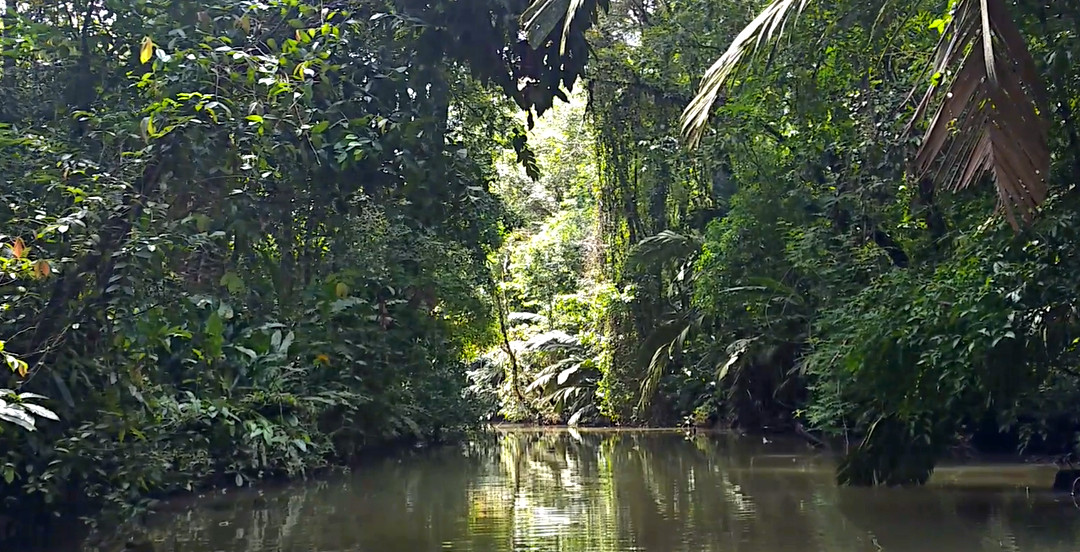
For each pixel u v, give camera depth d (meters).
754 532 4.89
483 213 11.59
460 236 10.78
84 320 4.83
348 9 5.83
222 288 6.00
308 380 9.05
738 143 11.20
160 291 5.26
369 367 9.96
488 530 5.10
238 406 7.62
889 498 6.24
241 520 5.67
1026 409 7.53
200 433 7.16
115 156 5.22
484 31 5.40
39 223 4.92
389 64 5.65
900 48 8.15
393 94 5.65
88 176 4.99
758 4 10.77
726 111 10.45
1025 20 5.38
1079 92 5.36
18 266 4.32
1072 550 4.34
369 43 5.67
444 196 6.00
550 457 10.48
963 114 3.75
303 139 5.19
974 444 9.01
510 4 5.32
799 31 8.28
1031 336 5.74
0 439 4.59
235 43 5.51
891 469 6.74
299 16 5.59
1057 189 5.39
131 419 5.25
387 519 5.60
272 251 5.90
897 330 6.25
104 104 5.75
